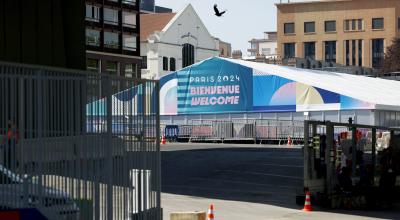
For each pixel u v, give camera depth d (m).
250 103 60.41
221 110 62.00
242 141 60.28
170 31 115.25
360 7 162.50
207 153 42.34
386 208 25.89
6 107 12.82
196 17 120.31
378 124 53.44
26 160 13.12
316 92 56.53
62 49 25.58
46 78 13.48
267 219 20.67
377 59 161.25
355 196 24.88
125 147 15.45
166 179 30.55
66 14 25.84
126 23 94.38
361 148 27.56
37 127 13.30
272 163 36.25
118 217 15.25
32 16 24.56
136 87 15.74
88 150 14.43
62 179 13.84
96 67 89.69
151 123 16.25
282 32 168.75
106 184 14.83
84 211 14.30
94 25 89.06
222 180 30.42
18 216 12.91
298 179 30.94
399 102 56.47
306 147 24.61
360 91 57.78
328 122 25.19
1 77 12.75
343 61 163.88
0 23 23.84
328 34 164.75
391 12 160.12
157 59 112.62
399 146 28.12
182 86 64.00
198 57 120.62
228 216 20.94
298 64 119.56
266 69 60.47
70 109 14.03
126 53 94.56
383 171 26.91
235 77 61.16
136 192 15.80
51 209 13.52
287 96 58.41
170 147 50.62
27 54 24.47
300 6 166.62
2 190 12.75
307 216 21.75
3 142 12.77
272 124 59.22
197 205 23.03
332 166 25.28
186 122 63.72
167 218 19.98
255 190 27.70
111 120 15.02
